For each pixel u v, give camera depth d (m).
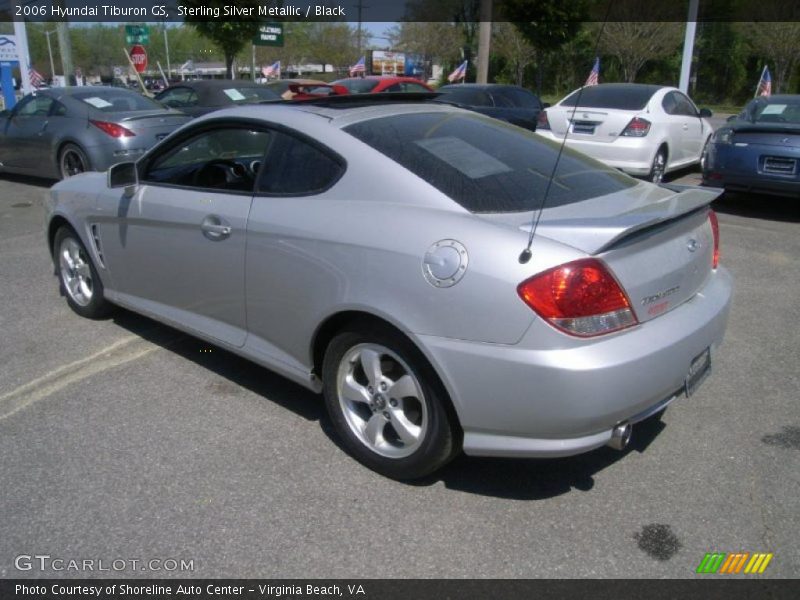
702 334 2.84
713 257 3.28
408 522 2.77
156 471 3.08
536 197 2.92
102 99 9.43
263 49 50.94
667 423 3.52
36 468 3.10
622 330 2.58
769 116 8.79
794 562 2.56
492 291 2.51
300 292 3.12
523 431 2.59
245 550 2.61
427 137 3.22
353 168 3.03
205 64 63.12
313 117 3.29
